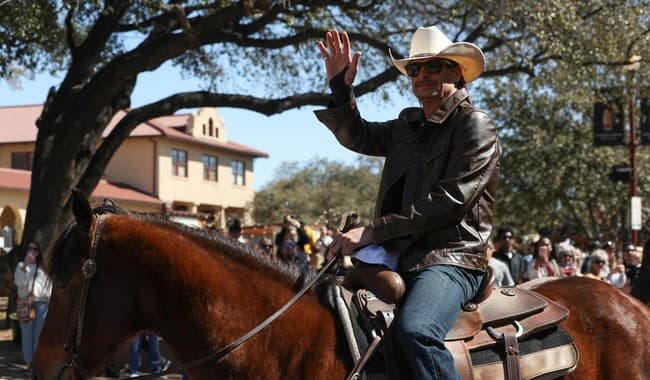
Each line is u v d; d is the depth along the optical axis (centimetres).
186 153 3803
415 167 340
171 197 3666
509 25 1227
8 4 1105
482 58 343
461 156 321
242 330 327
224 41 1272
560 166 2672
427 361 302
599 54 1272
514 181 2783
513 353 339
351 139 365
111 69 1181
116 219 334
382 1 1303
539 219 2880
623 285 1045
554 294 400
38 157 1276
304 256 1158
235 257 346
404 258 332
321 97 1326
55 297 326
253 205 4341
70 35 1309
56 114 1284
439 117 333
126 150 3616
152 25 1310
